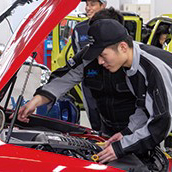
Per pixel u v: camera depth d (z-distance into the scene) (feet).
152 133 6.59
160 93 6.61
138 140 6.65
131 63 6.91
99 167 5.55
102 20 6.65
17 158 5.16
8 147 5.29
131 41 6.86
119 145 6.65
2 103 8.77
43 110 11.03
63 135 7.36
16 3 6.96
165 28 20.22
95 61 7.98
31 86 10.96
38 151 5.41
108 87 7.97
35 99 7.98
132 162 6.84
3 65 5.74
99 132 8.63
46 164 5.24
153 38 20.35
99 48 6.50
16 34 6.76
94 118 9.02
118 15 7.58
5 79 5.22
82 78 8.60
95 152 6.97
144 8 39.17
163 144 15.61
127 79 7.39
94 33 6.54
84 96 8.90
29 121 8.13
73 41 14.21
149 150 7.05
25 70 9.78
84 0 12.41
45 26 5.38
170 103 6.61
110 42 6.49
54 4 5.83
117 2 38.24
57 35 21.84
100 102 8.37
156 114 6.60
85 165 5.50
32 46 5.34
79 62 8.36
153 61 6.88
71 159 5.52
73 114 11.84
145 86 6.98
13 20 13.66
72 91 18.65
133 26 19.61
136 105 7.28
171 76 6.88
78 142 6.98
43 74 11.79
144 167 6.66
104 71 7.88
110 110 8.21
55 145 6.44
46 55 24.99
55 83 8.39
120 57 6.68
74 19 20.47
